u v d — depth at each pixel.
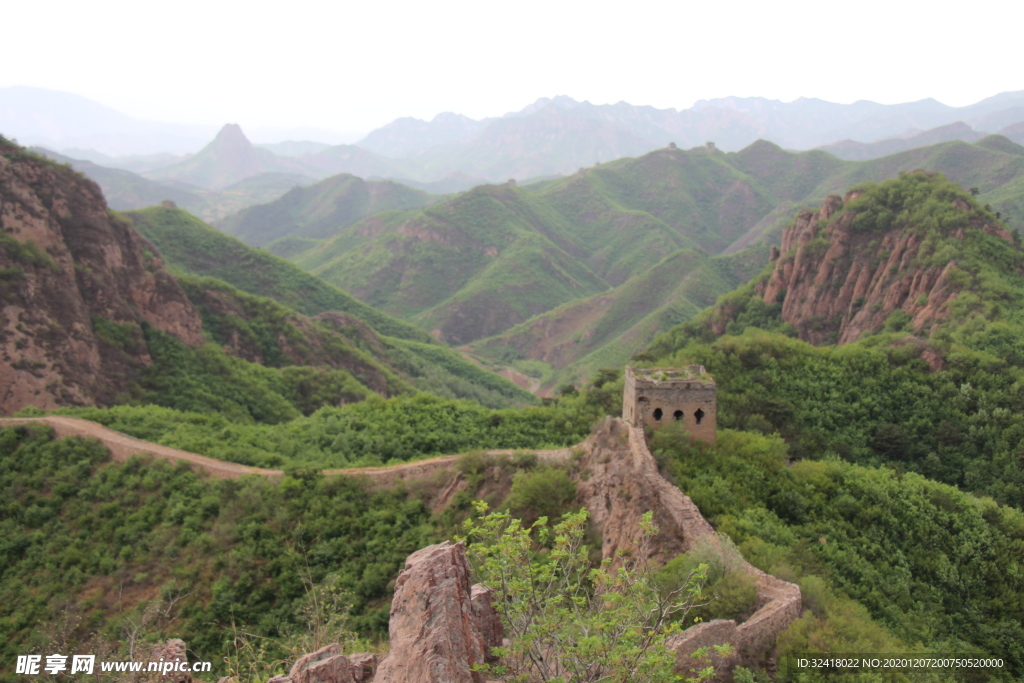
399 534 41.84
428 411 68.19
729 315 125.38
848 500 39.84
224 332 103.94
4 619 37.00
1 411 65.06
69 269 77.44
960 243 92.50
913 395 68.75
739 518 32.22
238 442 56.56
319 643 25.11
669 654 12.84
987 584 35.56
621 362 161.12
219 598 37.03
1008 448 60.47
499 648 12.65
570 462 41.94
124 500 45.28
